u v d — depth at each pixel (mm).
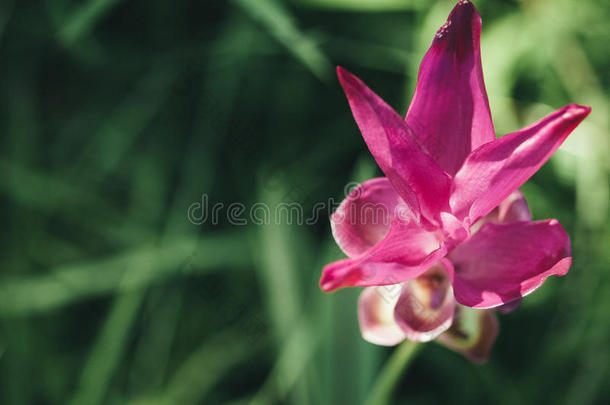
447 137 533
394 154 517
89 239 844
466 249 535
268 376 791
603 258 777
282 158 885
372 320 556
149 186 868
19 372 743
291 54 885
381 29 897
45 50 912
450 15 523
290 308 703
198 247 806
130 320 751
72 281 794
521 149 517
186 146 893
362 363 670
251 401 744
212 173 860
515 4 909
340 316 678
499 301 519
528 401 738
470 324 555
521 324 792
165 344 785
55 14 864
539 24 889
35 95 908
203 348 790
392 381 616
